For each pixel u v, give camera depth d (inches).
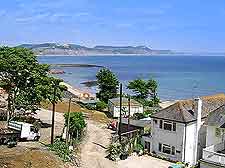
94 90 6240.2
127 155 2092.8
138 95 4264.3
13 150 1856.5
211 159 1716.3
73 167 1801.2
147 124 2568.9
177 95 6043.3
